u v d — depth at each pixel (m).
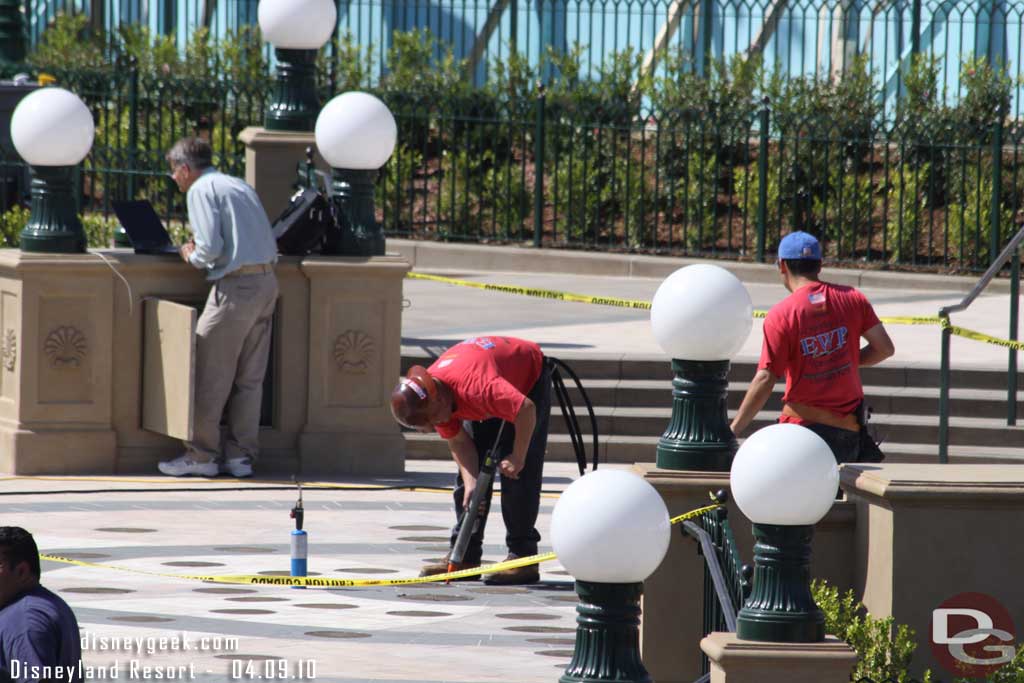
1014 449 39.88
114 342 37.38
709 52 66.75
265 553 30.12
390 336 38.41
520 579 28.92
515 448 27.08
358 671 22.52
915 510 20.14
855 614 20.67
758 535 17.58
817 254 26.78
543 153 63.62
